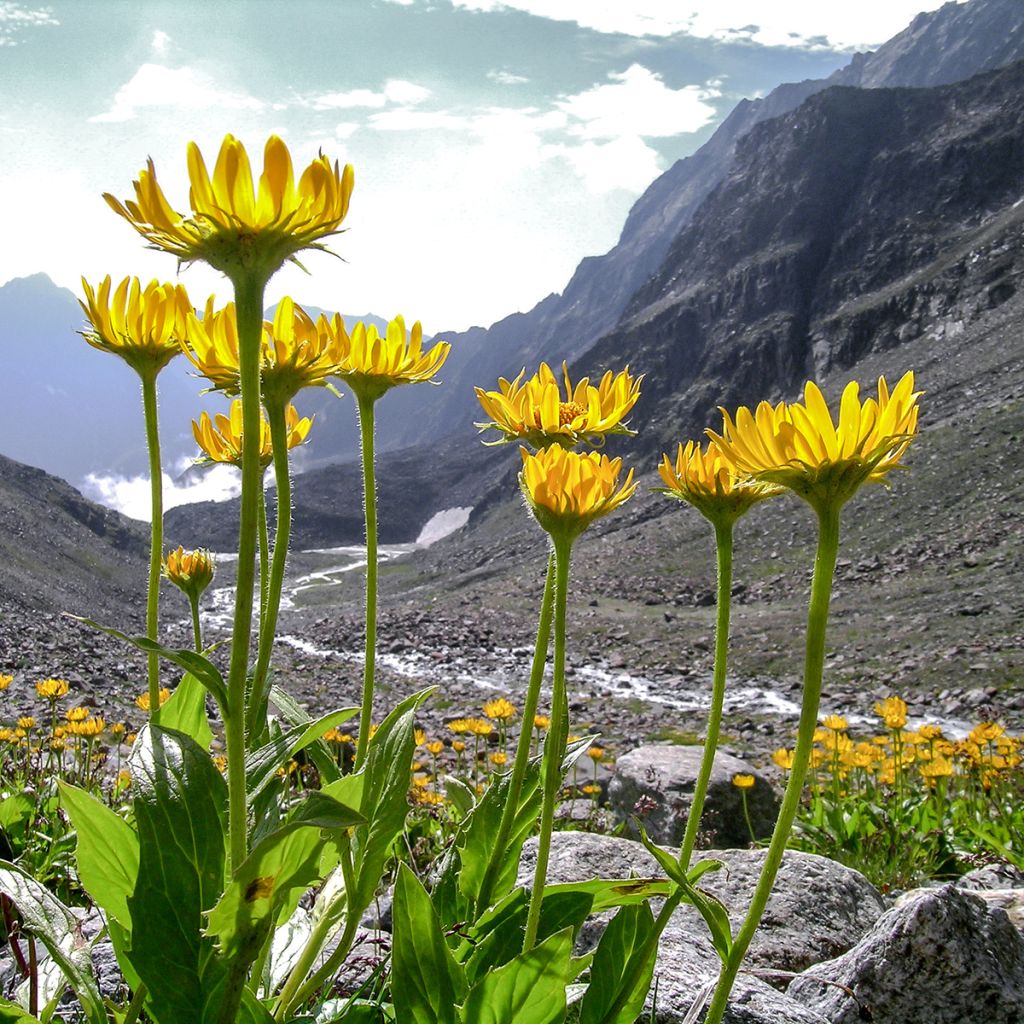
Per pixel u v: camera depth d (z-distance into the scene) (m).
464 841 3.38
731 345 161.88
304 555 185.12
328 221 2.22
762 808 9.30
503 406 3.37
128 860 2.38
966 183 158.00
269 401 2.80
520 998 2.33
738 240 179.00
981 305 129.12
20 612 59.03
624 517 115.81
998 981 4.01
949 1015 3.98
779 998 3.87
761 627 55.06
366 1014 2.72
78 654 40.97
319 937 2.73
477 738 9.80
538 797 3.29
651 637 57.66
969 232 150.12
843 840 8.25
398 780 2.54
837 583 64.19
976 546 62.97
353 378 3.20
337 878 2.93
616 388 3.37
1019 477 71.62
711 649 52.09
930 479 75.75
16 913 3.01
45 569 102.44
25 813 5.42
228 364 2.78
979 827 8.17
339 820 1.97
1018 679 36.66
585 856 5.63
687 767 9.66
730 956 2.21
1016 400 86.50
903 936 4.09
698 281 181.25
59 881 4.84
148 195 2.16
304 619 102.44
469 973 2.92
